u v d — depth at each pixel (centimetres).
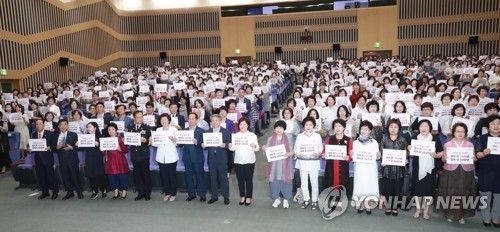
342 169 599
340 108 731
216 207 656
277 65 1972
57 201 726
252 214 617
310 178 624
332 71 1736
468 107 765
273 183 639
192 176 692
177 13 2764
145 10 2798
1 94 1450
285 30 2627
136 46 2823
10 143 1006
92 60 2414
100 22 2519
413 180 575
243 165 646
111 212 650
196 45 2761
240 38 2691
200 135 672
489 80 1214
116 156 714
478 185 551
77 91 1349
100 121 869
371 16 2481
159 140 678
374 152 565
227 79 1541
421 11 2389
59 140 734
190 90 1243
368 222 567
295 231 543
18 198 752
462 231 527
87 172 713
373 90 1188
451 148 523
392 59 2078
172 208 660
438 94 970
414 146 552
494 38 2219
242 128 633
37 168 736
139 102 1143
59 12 2070
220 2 2708
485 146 528
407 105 846
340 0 2530
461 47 2319
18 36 1677
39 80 1841
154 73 1991
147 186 709
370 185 580
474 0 2258
